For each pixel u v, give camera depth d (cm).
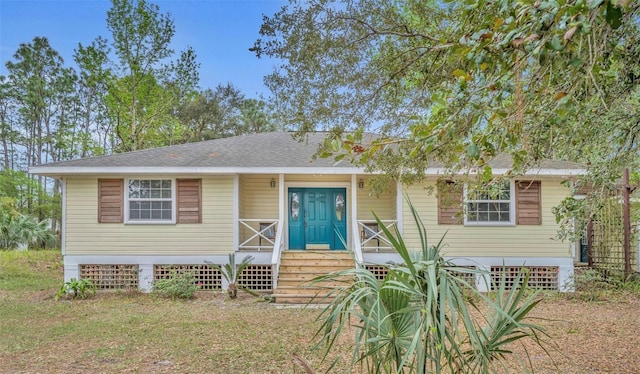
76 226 1162
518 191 1168
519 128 283
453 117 302
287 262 1162
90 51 2123
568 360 579
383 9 530
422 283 247
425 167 582
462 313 240
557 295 1062
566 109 271
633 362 572
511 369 542
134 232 1168
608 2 181
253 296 1095
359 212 1332
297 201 1341
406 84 578
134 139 2247
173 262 1169
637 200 1175
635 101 488
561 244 1155
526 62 262
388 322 256
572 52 238
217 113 3055
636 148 528
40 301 1038
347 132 543
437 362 234
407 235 1156
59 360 595
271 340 690
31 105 3108
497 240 1162
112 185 1168
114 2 2081
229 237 1177
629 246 1148
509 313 262
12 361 592
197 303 1023
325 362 574
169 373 543
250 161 1184
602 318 837
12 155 3181
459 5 425
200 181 1182
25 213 2420
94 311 927
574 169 1095
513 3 245
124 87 2225
